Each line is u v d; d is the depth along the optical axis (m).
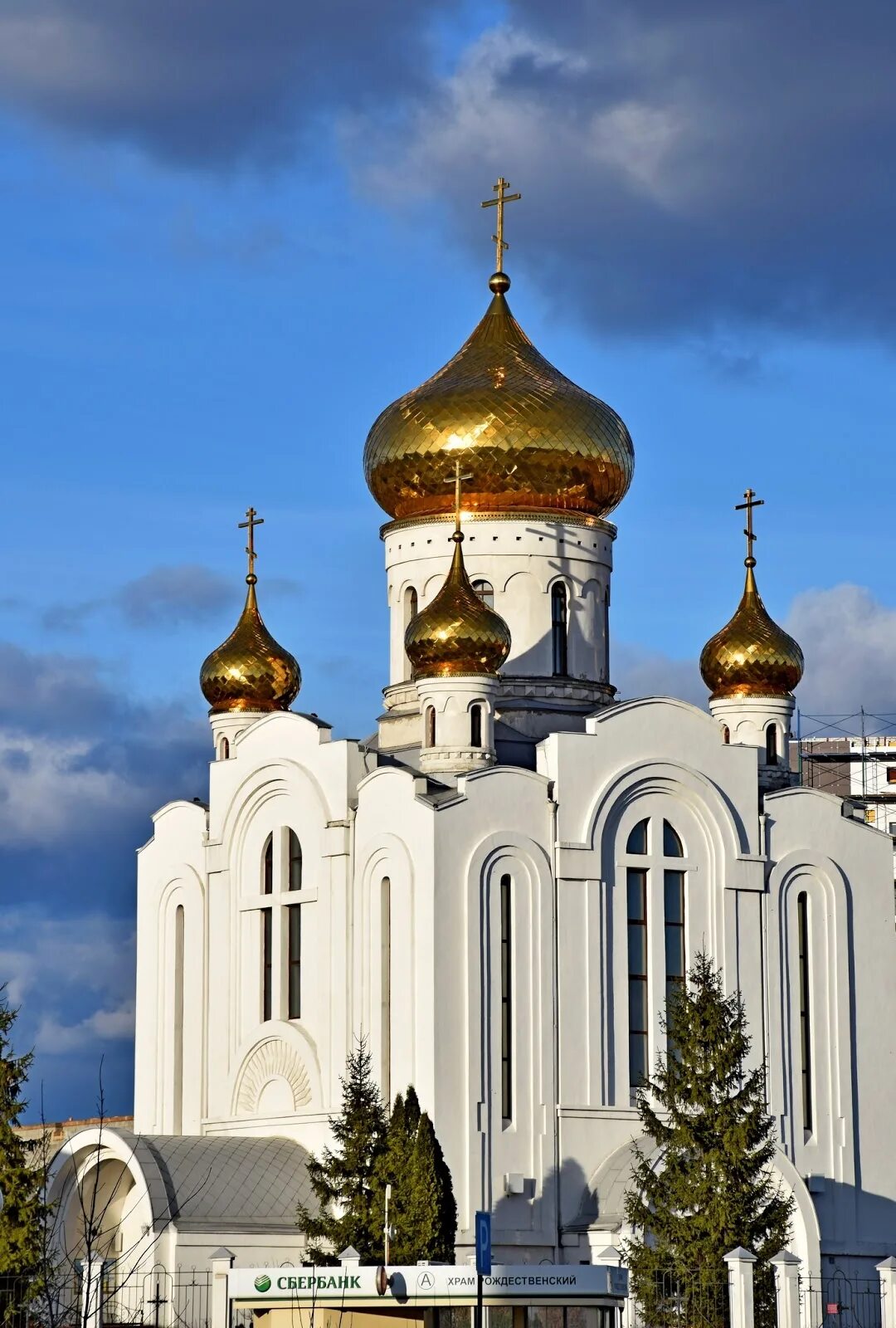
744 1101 69.69
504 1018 77.31
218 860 84.88
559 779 79.69
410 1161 69.12
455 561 82.38
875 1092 84.12
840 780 144.62
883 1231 83.19
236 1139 78.50
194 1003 85.12
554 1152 77.00
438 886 76.75
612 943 79.81
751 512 91.00
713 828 82.38
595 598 88.31
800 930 84.00
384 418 89.38
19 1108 66.19
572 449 87.56
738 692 89.25
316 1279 60.56
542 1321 59.94
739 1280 60.41
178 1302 72.25
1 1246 64.69
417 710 85.94
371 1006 78.25
